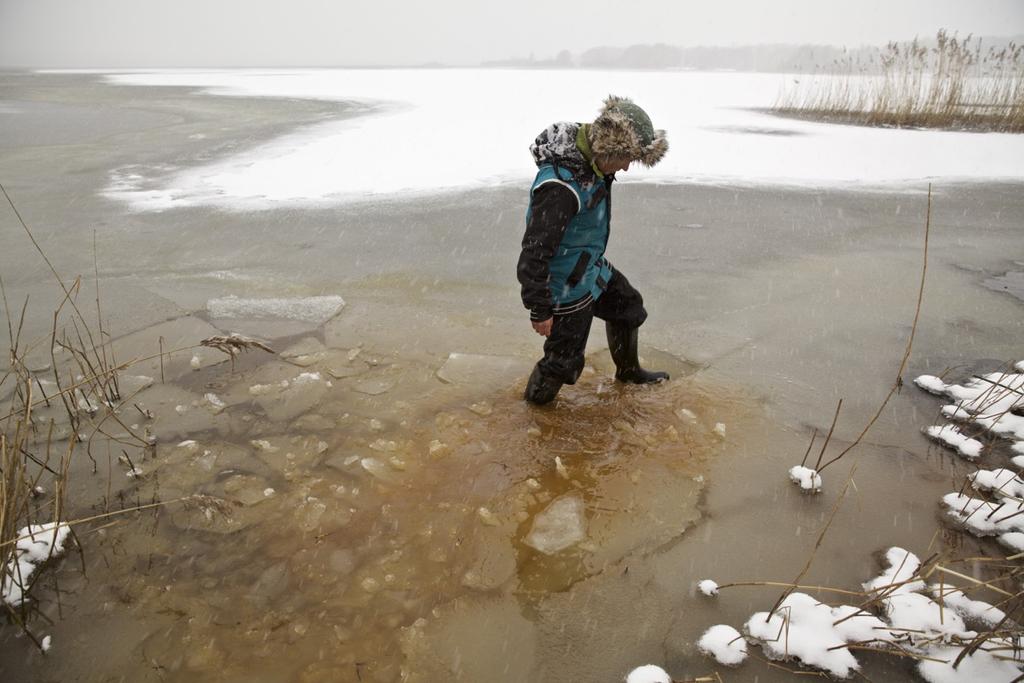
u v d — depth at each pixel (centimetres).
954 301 516
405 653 208
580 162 276
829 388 382
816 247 653
